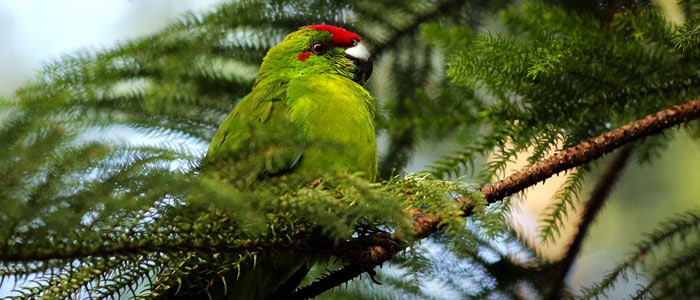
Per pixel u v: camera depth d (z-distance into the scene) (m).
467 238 4.68
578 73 6.10
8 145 3.41
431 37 6.18
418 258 5.20
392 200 4.38
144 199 3.66
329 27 7.94
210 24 6.92
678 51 6.08
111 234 3.89
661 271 6.52
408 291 7.06
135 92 6.62
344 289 7.10
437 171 6.25
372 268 5.74
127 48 6.54
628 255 6.70
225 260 4.78
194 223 4.07
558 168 5.94
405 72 7.88
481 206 4.87
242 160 4.21
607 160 7.79
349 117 7.00
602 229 9.88
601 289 6.66
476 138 6.38
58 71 6.31
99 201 3.47
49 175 3.39
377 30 7.94
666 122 6.04
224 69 7.38
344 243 5.43
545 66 5.79
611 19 7.67
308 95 7.16
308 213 4.33
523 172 5.90
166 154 3.85
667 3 8.12
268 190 4.21
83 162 3.49
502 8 7.88
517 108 6.19
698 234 6.59
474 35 6.15
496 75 5.99
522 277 7.12
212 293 5.90
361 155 6.93
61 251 3.71
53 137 3.51
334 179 4.39
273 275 6.26
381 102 8.05
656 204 9.82
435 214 4.77
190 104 7.00
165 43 6.69
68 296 4.16
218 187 3.81
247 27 7.27
